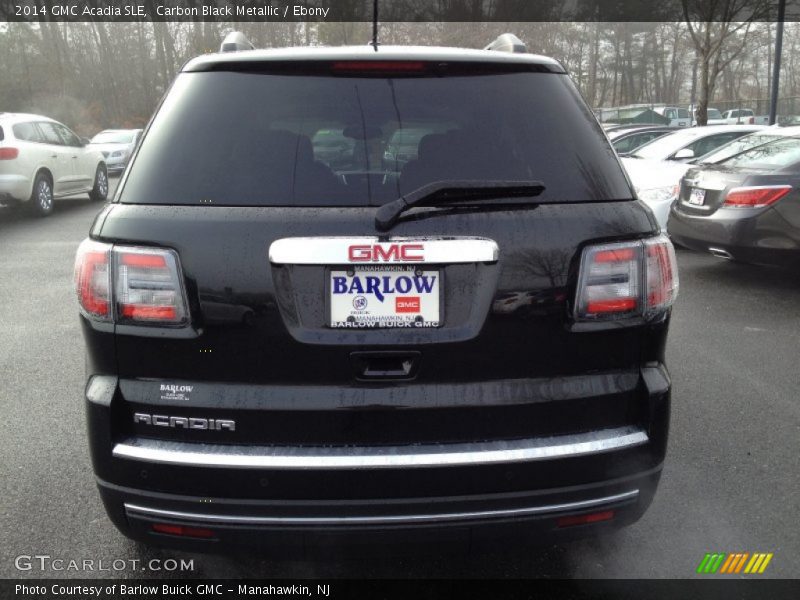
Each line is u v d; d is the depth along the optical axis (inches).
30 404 175.5
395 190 89.3
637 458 90.4
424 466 84.9
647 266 90.7
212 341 86.2
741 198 277.1
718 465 143.7
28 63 1708.9
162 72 1749.5
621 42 2207.2
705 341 225.1
